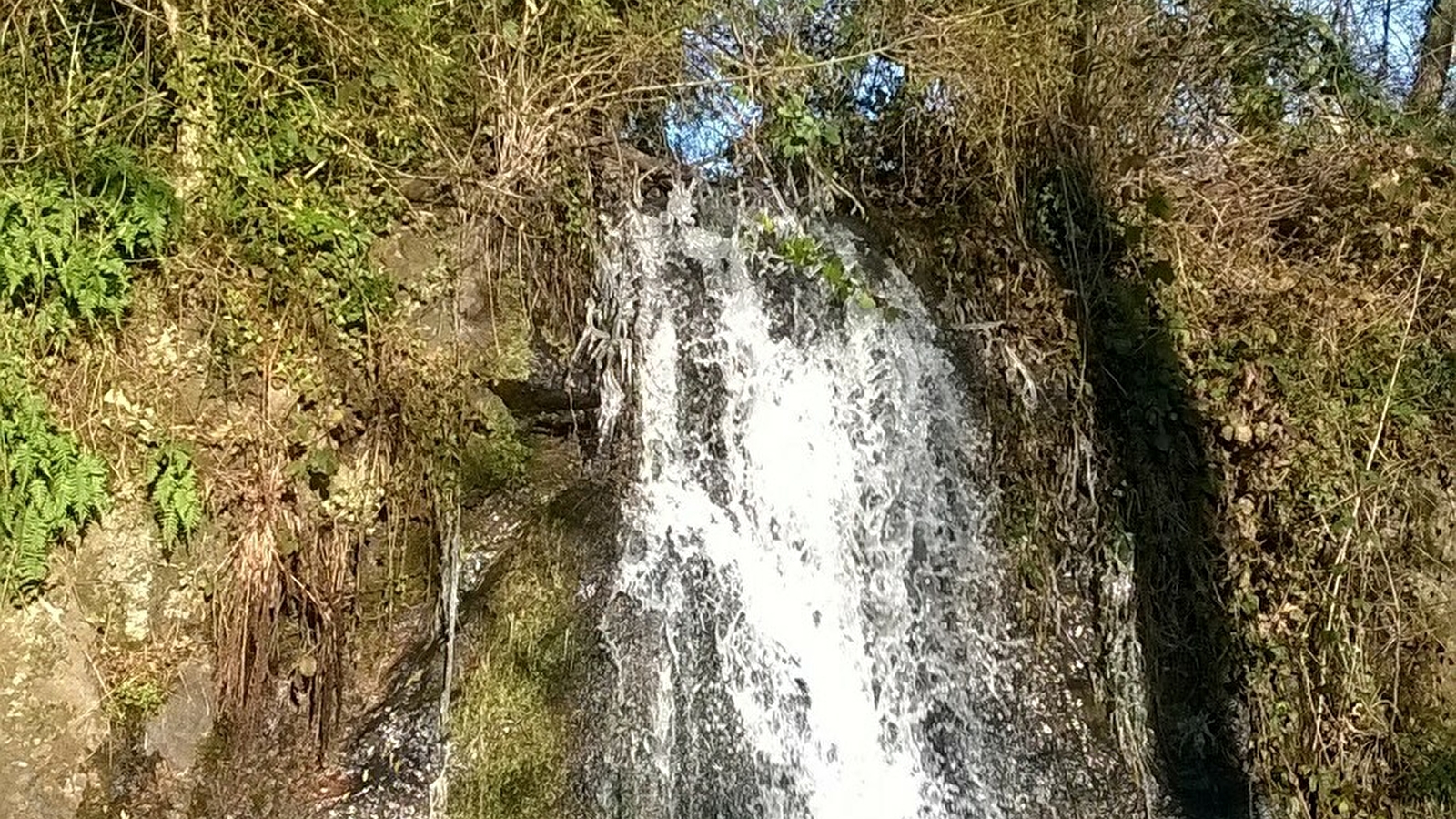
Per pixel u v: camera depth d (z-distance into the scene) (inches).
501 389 178.5
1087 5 246.1
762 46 221.6
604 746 168.9
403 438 170.6
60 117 151.7
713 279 198.7
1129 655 205.2
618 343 187.8
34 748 141.9
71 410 148.2
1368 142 248.7
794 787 180.7
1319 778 201.2
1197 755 203.0
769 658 184.5
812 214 216.2
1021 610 205.8
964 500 207.6
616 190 197.9
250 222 163.0
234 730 155.5
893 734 191.5
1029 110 235.5
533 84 192.1
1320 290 230.5
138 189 153.3
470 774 162.2
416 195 179.0
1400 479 216.2
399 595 170.2
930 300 216.7
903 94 236.7
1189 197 242.8
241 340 160.2
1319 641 206.7
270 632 159.0
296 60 171.5
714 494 188.7
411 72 180.7
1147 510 212.1
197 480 154.8
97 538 148.8
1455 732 206.8
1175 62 252.2
